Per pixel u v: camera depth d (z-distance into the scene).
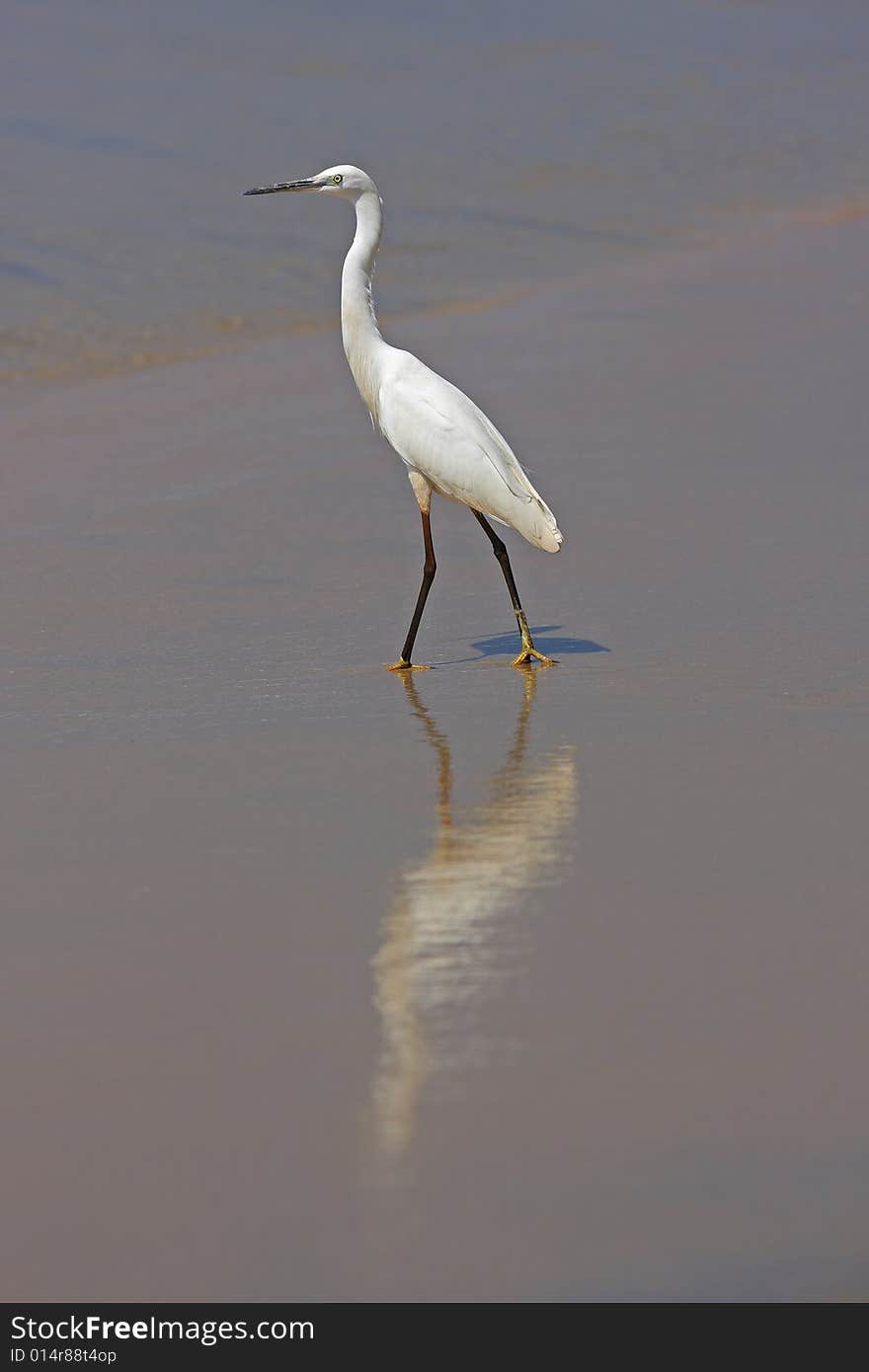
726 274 28.45
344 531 17.05
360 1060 7.06
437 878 8.95
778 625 13.69
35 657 13.32
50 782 10.52
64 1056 7.11
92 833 9.64
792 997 7.59
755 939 8.20
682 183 36.22
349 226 31.12
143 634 13.95
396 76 43.62
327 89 41.41
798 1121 6.61
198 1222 6.04
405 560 16.16
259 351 24.50
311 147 35.94
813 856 9.22
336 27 48.16
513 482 12.78
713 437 19.59
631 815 9.81
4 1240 5.95
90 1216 6.07
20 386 22.55
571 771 10.59
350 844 9.45
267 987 7.71
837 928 8.31
